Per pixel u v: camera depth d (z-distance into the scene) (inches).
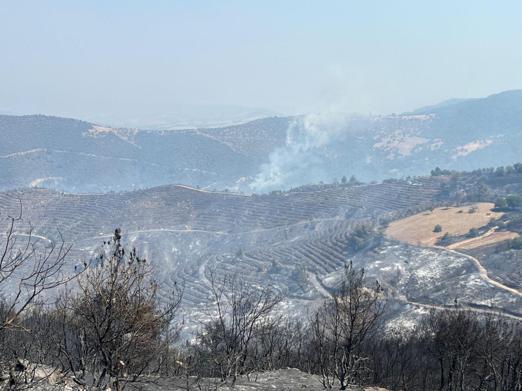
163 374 590.6
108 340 450.6
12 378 400.8
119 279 448.1
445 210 7642.7
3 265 310.3
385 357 1157.1
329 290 5349.4
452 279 4744.1
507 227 6215.6
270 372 746.8
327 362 750.5
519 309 3727.9
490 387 1050.7
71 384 453.7
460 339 1070.4
